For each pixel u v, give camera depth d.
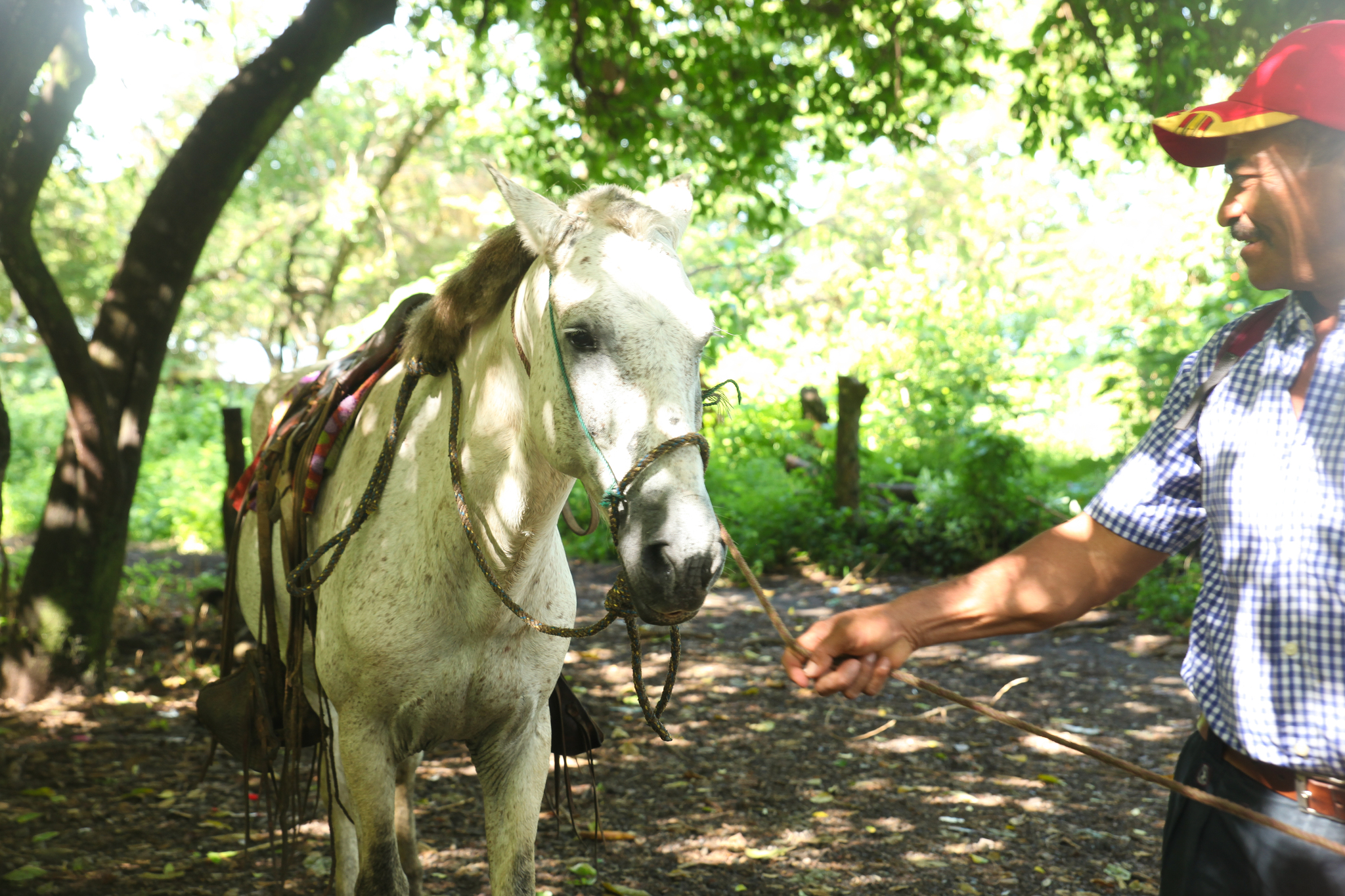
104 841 3.37
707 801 3.85
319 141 17.98
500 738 2.24
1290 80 1.30
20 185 4.49
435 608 2.11
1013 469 8.23
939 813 3.73
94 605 5.04
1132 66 7.55
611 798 3.87
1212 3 6.48
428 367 2.19
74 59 4.57
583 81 7.50
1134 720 4.83
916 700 5.14
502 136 11.73
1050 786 4.00
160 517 11.77
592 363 1.67
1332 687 1.28
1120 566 1.53
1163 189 11.38
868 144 7.78
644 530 1.59
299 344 20.64
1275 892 1.34
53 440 15.66
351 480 2.36
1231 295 7.84
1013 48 9.12
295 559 2.46
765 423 10.80
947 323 11.84
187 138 5.05
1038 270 16.62
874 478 9.48
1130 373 8.69
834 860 3.33
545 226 1.79
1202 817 1.43
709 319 1.71
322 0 5.07
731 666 5.77
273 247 19.95
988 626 1.52
